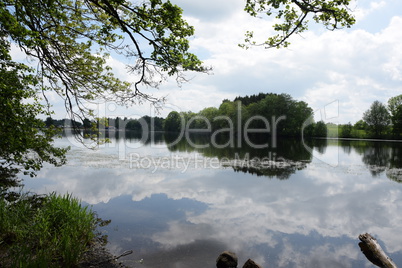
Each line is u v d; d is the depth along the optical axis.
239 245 5.60
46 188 9.90
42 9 4.64
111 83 7.02
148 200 8.78
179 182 11.61
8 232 4.93
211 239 5.86
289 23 7.47
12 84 5.71
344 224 6.93
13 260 3.95
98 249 5.20
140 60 6.24
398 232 6.44
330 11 6.13
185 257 5.01
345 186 11.38
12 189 9.51
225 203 8.66
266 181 12.18
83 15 6.14
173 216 7.28
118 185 10.73
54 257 4.43
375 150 29.86
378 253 5.04
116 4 5.55
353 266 4.85
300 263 4.91
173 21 5.58
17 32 3.99
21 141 5.59
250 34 7.75
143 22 5.58
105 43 5.96
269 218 7.30
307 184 11.67
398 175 14.07
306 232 6.37
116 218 7.02
